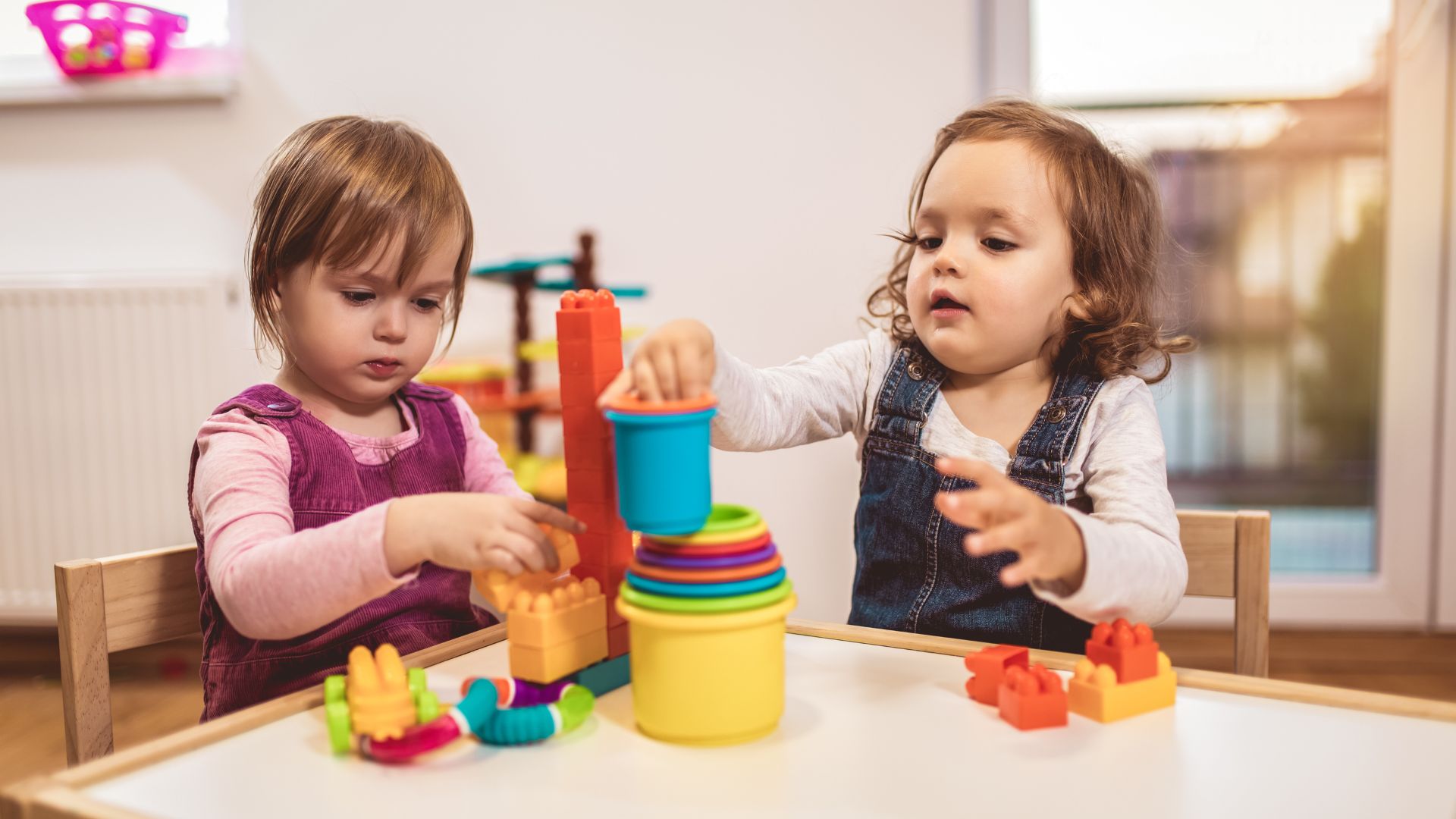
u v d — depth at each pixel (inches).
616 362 24.4
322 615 24.3
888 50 77.5
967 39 76.9
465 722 20.1
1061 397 35.4
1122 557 24.0
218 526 28.3
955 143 35.4
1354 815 17.1
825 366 39.3
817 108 78.3
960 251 34.0
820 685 23.7
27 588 79.7
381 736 19.7
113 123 80.7
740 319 80.4
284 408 33.7
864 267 78.8
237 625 25.6
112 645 29.7
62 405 78.5
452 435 38.8
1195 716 21.5
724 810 17.6
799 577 81.0
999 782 18.5
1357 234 110.3
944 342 34.6
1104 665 22.0
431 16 79.7
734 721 20.4
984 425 36.7
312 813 17.8
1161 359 41.9
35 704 70.6
